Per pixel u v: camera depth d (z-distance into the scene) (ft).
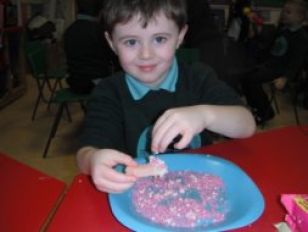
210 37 8.69
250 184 2.28
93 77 8.27
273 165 2.75
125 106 3.39
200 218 2.04
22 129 10.30
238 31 13.28
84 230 1.97
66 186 2.43
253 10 14.79
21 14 15.52
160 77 3.25
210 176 2.52
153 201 2.22
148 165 2.24
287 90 12.44
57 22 15.76
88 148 2.85
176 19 2.89
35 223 2.05
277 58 11.09
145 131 3.34
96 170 2.19
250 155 2.91
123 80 3.49
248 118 3.05
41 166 8.08
